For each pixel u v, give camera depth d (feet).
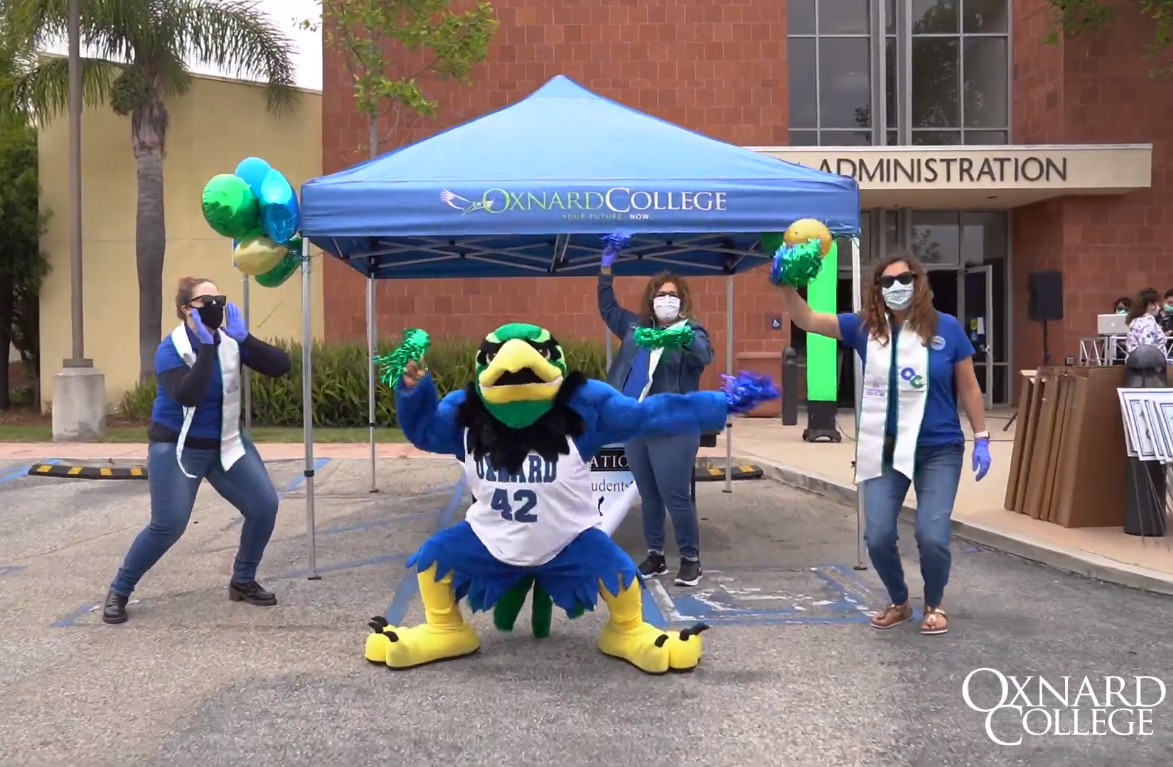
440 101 59.31
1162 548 22.97
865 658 16.44
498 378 14.80
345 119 59.31
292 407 53.52
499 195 19.99
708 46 59.62
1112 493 25.32
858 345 17.75
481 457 15.55
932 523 16.98
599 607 19.49
